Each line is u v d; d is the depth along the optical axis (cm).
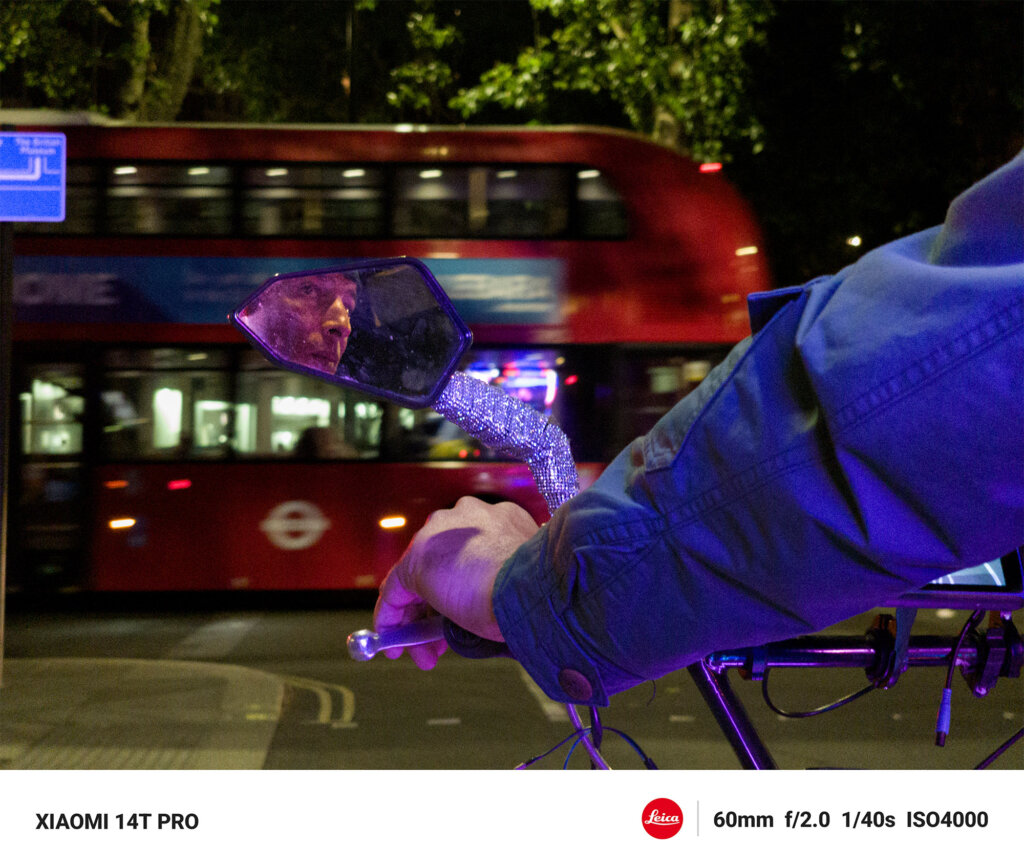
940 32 1886
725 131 1967
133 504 1123
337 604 1273
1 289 678
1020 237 70
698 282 1113
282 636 1070
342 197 1112
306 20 2691
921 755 599
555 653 90
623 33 2084
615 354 1102
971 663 127
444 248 1107
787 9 1972
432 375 96
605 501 85
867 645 124
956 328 69
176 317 1117
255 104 2744
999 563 113
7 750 598
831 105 1981
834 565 75
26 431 1125
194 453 1128
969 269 71
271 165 1114
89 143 1116
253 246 1111
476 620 100
